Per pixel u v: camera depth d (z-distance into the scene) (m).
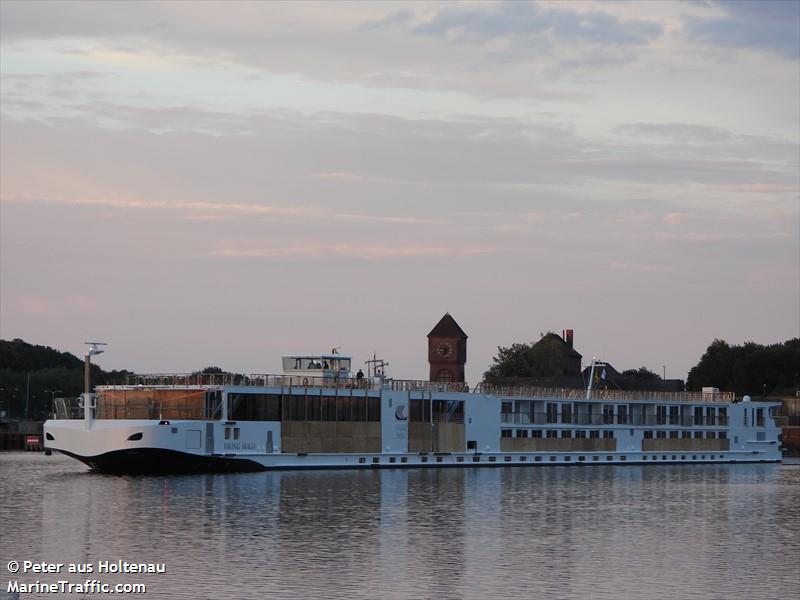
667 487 158.62
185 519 113.31
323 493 137.12
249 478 153.88
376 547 99.31
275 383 167.12
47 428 158.38
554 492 146.25
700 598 82.19
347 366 181.00
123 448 153.12
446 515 120.12
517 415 193.25
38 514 116.31
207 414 158.38
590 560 95.31
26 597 80.00
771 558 97.44
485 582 86.00
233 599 79.56
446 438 184.00
